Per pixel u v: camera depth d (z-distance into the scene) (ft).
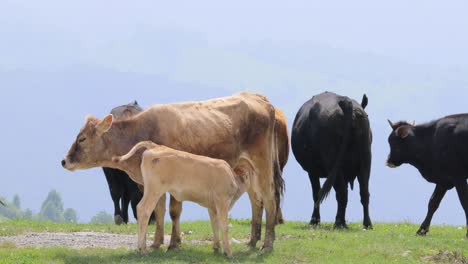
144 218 58.39
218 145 63.67
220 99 65.57
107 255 58.85
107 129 61.87
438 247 65.41
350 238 69.72
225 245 59.31
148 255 58.65
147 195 58.23
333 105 79.97
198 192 58.85
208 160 59.16
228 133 64.08
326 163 79.51
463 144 73.97
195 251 61.16
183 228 76.48
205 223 81.66
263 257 60.64
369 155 81.00
